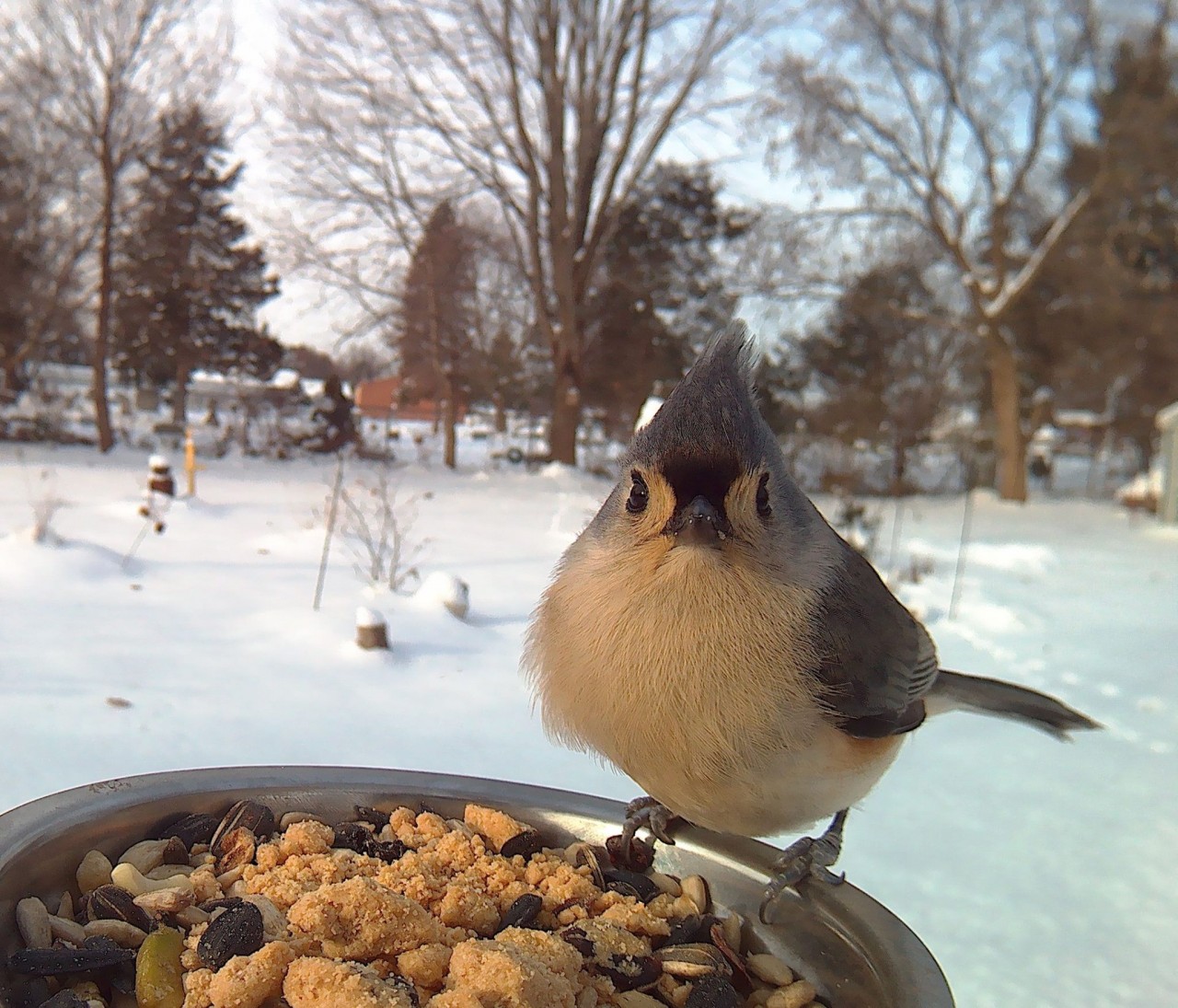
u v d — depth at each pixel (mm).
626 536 153
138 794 145
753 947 147
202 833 147
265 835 151
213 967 114
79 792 143
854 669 154
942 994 116
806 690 148
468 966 110
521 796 169
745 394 162
